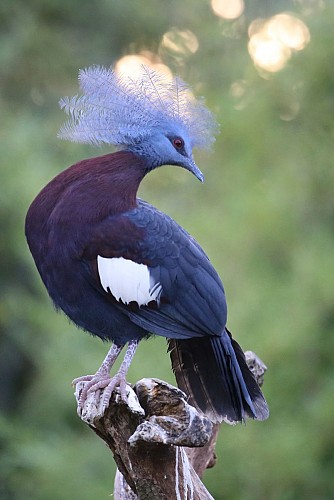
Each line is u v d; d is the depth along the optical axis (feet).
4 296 55.93
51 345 50.96
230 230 43.75
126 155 25.68
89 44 61.98
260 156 45.62
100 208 24.76
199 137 26.81
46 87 61.11
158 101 26.27
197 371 25.55
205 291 25.36
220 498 43.68
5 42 59.26
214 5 61.77
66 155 55.72
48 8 61.21
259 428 42.83
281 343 42.29
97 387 23.04
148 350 44.06
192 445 20.57
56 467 47.78
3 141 52.60
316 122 44.42
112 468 48.01
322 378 43.27
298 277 43.14
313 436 42.88
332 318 43.52
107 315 25.30
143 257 24.94
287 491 43.42
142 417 21.18
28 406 55.21
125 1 61.82
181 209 48.44
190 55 59.77
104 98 25.75
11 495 52.37
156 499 21.84
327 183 44.42
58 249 24.70
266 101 45.19
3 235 53.36
